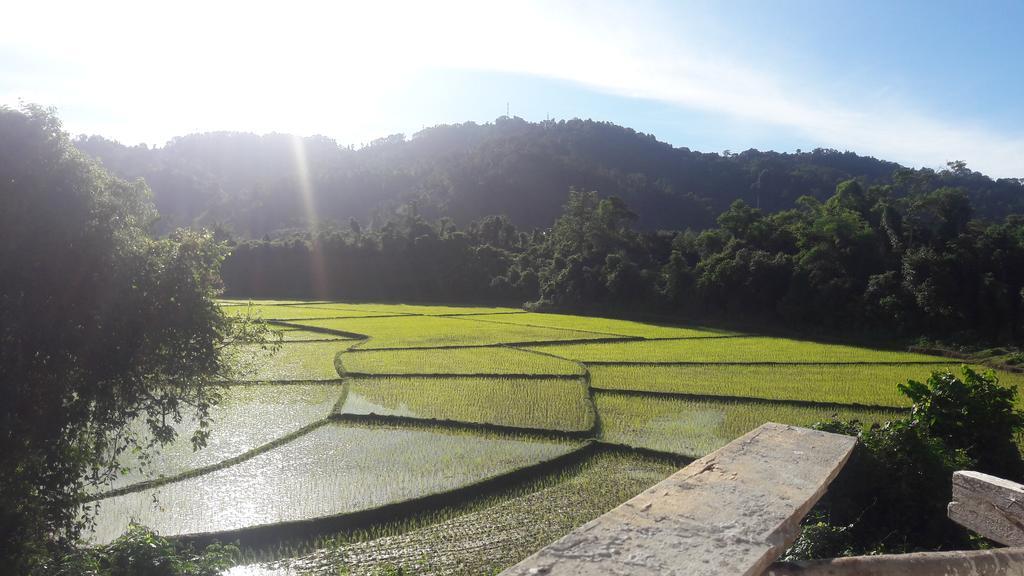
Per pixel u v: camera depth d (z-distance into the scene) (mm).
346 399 20281
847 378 23641
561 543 1622
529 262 62500
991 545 6180
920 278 35406
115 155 110312
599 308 49656
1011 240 35688
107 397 9758
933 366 26781
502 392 21000
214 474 13891
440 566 10172
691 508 1805
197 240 10578
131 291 9680
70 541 9609
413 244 65562
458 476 13703
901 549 6371
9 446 8758
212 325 10539
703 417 18297
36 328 8867
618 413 18719
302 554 10703
